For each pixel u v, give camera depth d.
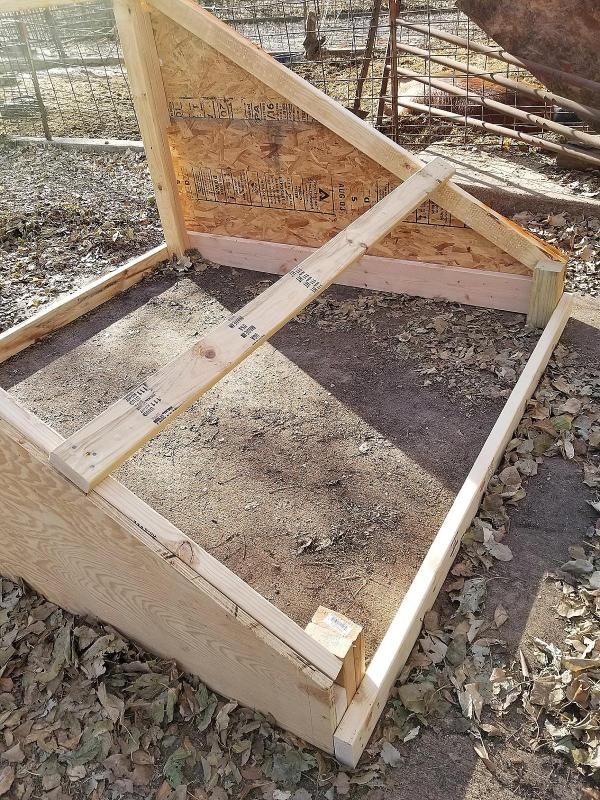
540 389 2.04
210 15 2.46
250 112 2.59
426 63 4.54
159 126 2.73
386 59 4.08
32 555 1.35
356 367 2.28
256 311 1.46
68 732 1.23
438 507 1.71
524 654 1.33
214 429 2.05
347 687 1.12
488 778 1.14
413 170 2.33
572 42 2.87
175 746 1.21
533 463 1.78
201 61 2.56
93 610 1.37
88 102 6.07
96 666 1.31
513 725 1.21
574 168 3.32
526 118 3.32
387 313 2.57
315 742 1.16
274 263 2.91
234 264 3.02
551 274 2.22
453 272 2.51
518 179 3.28
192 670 1.27
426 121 4.23
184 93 2.67
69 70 7.14
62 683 1.31
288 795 1.12
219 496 1.80
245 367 2.33
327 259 1.67
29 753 1.21
